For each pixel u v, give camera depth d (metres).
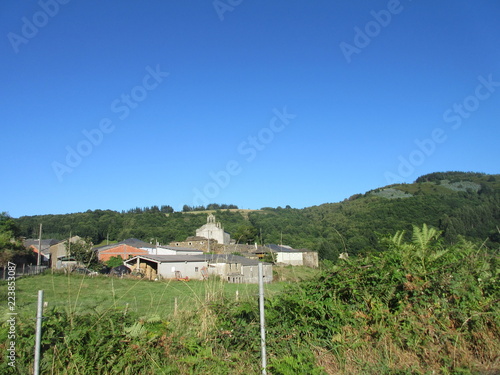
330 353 4.12
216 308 4.67
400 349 4.04
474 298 4.28
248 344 4.26
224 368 3.83
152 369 3.73
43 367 3.56
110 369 3.71
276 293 4.94
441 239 5.31
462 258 4.84
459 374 3.58
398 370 3.69
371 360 3.93
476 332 4.04
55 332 3.77
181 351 4.04
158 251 48.94
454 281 4.38
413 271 4.61
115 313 4.27
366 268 4.86
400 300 4.46
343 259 5.24
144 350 3.80
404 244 5.23
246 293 5.29
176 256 38.91
